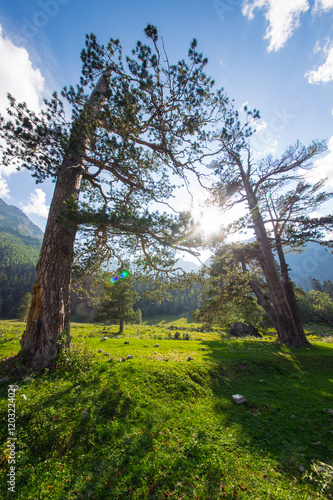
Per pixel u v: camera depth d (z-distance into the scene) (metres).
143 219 6.43
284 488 3.36
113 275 13.30
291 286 17.97
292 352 12.27
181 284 9.70
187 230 7.23
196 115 8.12
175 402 6.00
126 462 3.86
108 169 8.98
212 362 8.94
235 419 5.45
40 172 7.67
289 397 6.92
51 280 7.41
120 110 7.48
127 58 6.78
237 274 11.02
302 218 17.91
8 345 10.05
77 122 6.96
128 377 6.73
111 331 30.50
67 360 6.85
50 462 3.78
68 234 7.95
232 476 3.57
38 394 5.31
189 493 3.28
